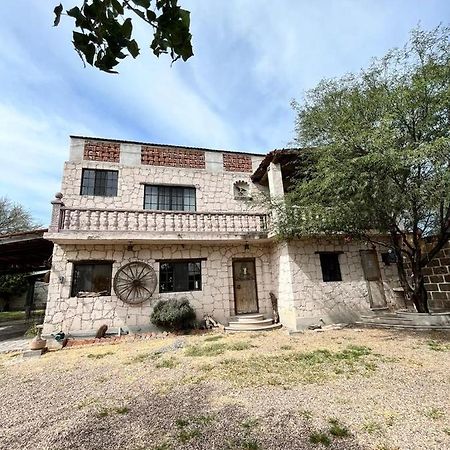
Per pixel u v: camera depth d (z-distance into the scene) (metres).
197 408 4.14
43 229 10.21
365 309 11.37
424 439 3.07
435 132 7.56
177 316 10.09
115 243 10.68
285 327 11.08
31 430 3.72
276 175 11.86
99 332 9.77
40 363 7.29
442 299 10.35
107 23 1.45
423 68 7.56
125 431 3.57
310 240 11.31
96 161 12.17
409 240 11.65
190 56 1.57
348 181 7.88
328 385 4.79
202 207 13.16
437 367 5.41
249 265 12.75
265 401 4.27
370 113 8.35
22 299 24.58
